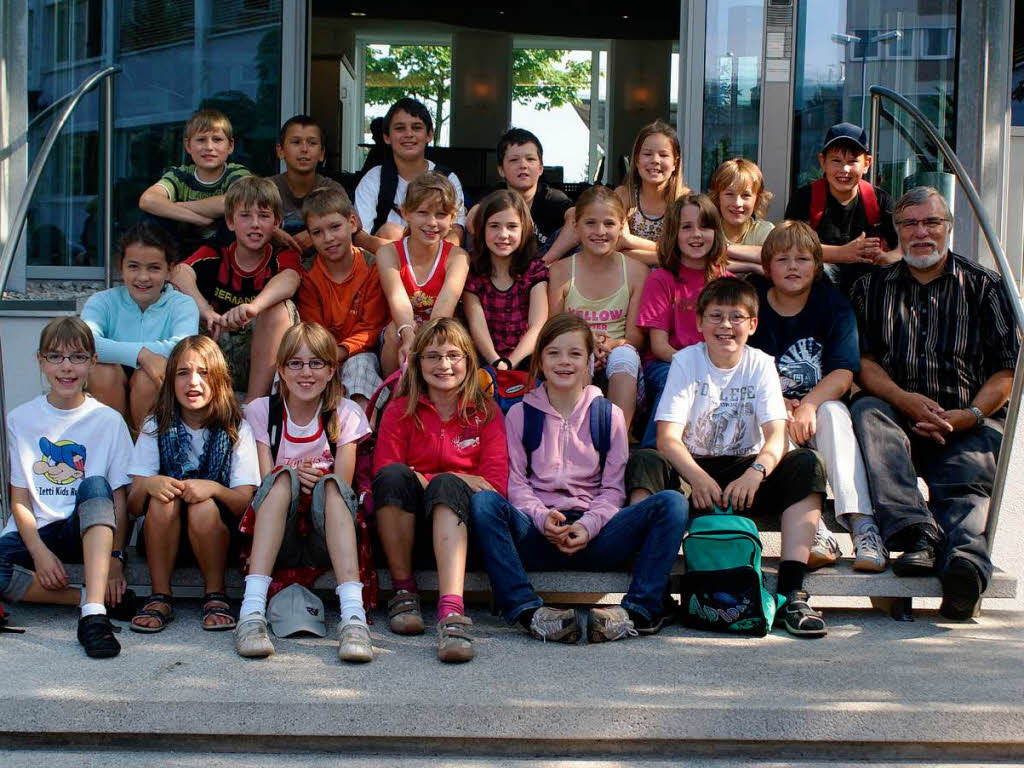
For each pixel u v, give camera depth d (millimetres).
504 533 3828
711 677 3387
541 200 5707
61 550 3988
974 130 6109
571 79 17031
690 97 6254
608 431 4102
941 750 3182
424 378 4039
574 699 3180
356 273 4934
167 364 4012
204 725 3119
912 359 4488
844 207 5375
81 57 6207
